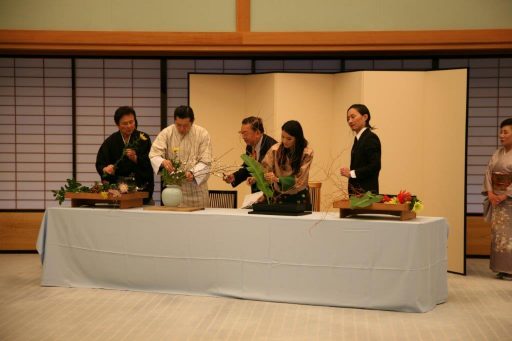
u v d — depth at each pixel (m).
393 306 4.21
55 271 4.96
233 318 4.07
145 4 6.20
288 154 4.51
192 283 4.62
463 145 5.53
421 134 5.87
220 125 6.50
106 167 5.02
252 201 4.73
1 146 6.79
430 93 5.79
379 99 5.92
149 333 3.76
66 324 3.94
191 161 5.02
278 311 4.22
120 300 4.52
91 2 6.21
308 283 4.35
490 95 6.58
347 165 6.14
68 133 6.77
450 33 5.99
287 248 4.38
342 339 3.68
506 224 5.40
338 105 6.23
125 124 5.12
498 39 5.96
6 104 6.76
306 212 4.57
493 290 5.02
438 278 4.46
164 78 6.72
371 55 6.40
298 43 6.10
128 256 4.75
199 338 3.68
